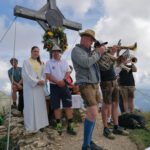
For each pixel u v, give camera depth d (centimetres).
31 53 491
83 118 527
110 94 454
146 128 508
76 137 464
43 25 593
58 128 470
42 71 487
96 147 396
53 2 604
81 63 387
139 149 437
